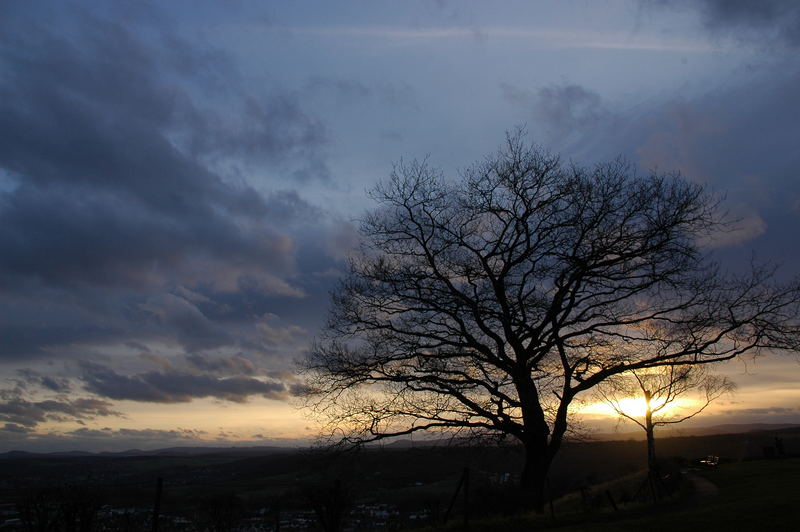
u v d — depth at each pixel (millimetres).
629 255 21953
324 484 17703
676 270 21719
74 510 15383
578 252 22531
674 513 19516
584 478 40000
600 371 23188
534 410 22547
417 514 23859
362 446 22141
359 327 23688
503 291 23000
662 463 39750
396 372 23000
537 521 18984
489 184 23500
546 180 23000
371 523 21422
